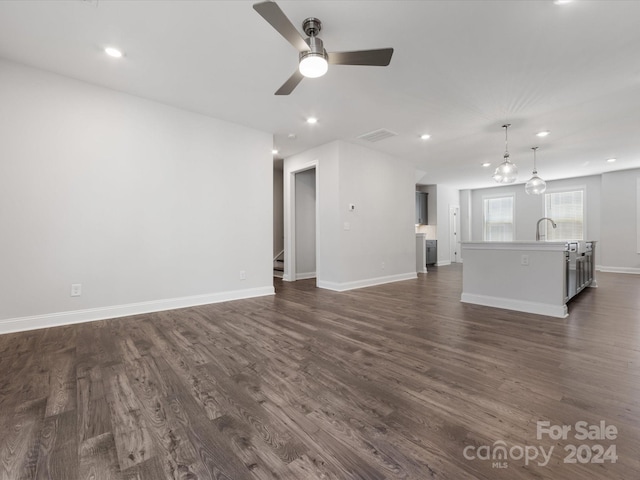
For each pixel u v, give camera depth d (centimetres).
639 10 209
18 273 284
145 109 353
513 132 456
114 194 334
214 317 335
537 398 169
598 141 496
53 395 173
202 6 210
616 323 308
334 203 508
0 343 253
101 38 245
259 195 454
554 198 835
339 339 265
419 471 117
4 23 227
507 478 113
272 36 242
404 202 627
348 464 121
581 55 263
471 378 193
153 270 360
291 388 181
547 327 296
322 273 532
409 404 164
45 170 296
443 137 482
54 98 300
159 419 151
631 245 694
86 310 318
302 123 428
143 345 250
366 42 249
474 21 224
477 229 1001
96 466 120
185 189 384
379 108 375
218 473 117
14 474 117
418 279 631
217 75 302
